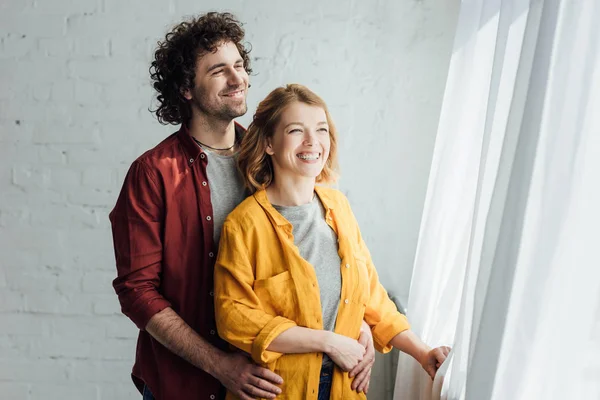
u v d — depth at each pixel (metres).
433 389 1.57
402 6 2.32
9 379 2.48
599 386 1.04
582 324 1.04
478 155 1.60
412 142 2.36
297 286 1.53
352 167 2.37
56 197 2.40
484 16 1.58
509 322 1.14
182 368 1.67
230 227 1.58
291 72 2.34
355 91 2.34
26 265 2.43
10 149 2.38
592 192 1.04
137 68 2.35
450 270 1.71
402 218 2.39
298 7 2.32
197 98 1.70
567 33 1.06
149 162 1.67
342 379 1.56
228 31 1.73
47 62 2.35
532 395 1.13
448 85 1.73
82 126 2.37
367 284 1.65
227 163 1.73
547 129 1.09
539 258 1.10
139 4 2.32
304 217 1.60
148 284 1.65
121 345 2.47
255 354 1.49
